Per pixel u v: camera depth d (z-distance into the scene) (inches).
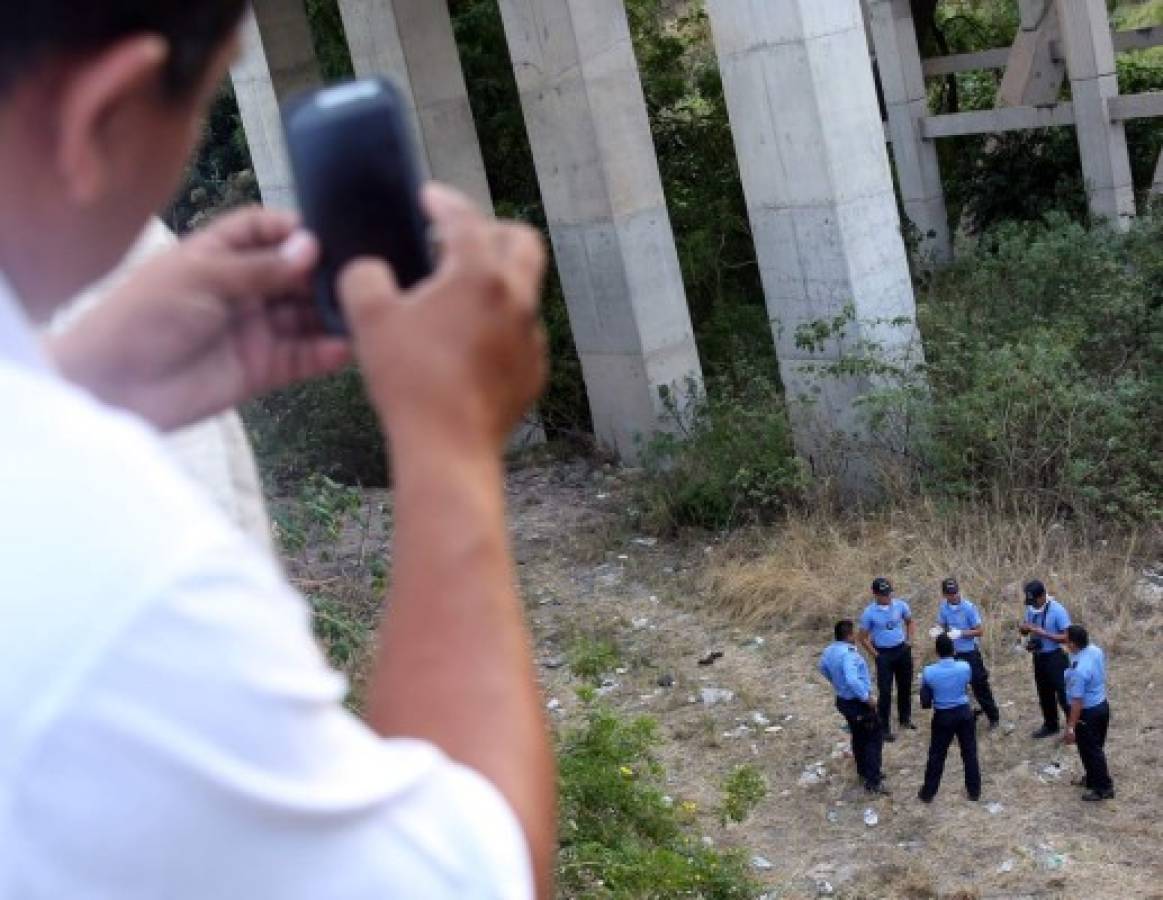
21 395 34.0
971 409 623.2
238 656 33.2
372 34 860.6
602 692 578.9
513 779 38.9
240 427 73.5
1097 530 597.6
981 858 453.1
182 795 32.2
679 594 642.8
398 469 42.4
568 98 753.6
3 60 36.2
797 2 622.5
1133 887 426.9
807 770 511.8
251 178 1086.4
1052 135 995.9
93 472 33.3
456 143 864.3
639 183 762.8
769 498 666.8
